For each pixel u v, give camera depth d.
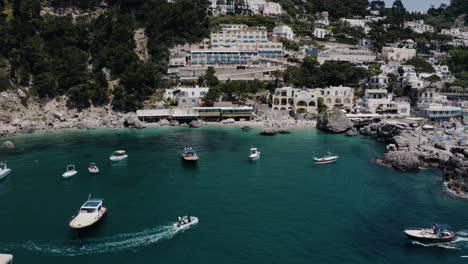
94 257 64.62
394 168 117.38
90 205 80.50
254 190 96.19
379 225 76.69
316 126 190.00
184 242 69.25
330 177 107.75
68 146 144.50
